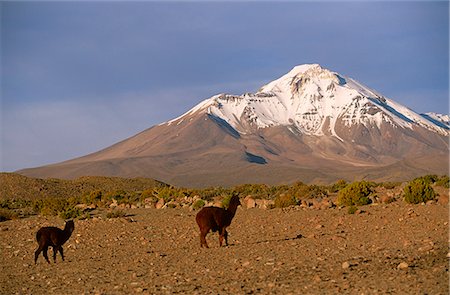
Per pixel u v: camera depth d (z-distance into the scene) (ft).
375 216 93.86
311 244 70.33
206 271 57.62
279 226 92.73
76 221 116.57
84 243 86.99
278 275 53.36
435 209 94.89
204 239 73.72
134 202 170.19
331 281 49.06
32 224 115.75
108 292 50.57
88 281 56.95
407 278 48.52
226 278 53.72
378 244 67.46
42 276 61.62
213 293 47.60
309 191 170.60
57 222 119.34
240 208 131.54
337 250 64.64
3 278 61.21
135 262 66.13
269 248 69.21
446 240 66.69
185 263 63.31
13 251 82.74
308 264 57.62
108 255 74.59
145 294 48.75
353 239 72.79
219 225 74.18
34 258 74.28
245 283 51.01
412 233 74.02
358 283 48.03
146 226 102.12
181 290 49.47
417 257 57.67
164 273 58.29
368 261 57.11
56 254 77.71
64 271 64.13
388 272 51.34
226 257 65.21
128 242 85.46
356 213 99.50
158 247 78.69
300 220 98.32
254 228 92.27
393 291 44.50
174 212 131.13
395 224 83.51
